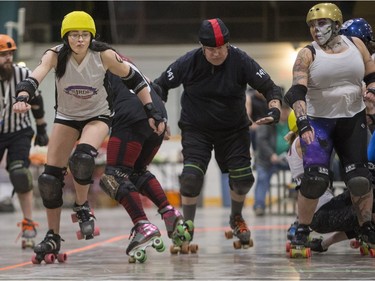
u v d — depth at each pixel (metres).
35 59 35.78
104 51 10.48
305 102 10.93
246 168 12.70
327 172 11.12
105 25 35.31
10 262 11.72
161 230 18.67
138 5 36.56
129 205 11.09
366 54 11.36
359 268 10.23
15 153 14.52
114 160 11.20
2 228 20.16
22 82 10.27
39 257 11.29
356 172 11.16
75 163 10.60
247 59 12.24
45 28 35.97
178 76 12.49
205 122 12.56
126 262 11.37
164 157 32.84
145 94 10.86
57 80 10.66
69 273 10.00
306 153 11.18
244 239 13.17
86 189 11.05
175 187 32.78
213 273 9.80
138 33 36.81
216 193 34.09
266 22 36.19
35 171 31.20
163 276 9.54
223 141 12.74
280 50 35.41
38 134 14.85
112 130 11.32
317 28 11.03
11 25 30.05
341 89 11.14
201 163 12.64
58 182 11.19
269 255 12.14
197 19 36.94
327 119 11.26
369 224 11.63
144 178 12.02
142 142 11.34
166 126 11.40
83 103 10.78
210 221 21.77
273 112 11.88
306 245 11.69
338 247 13.31
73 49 10.28
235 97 12.44
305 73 11.07
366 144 11.32
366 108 12.16
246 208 30.69
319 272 9.80
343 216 11.85
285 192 24.70
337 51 11.17
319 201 12.09
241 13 36.50
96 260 11.72
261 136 24.47
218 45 11.77
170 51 36.50
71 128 11.08
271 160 24.42
